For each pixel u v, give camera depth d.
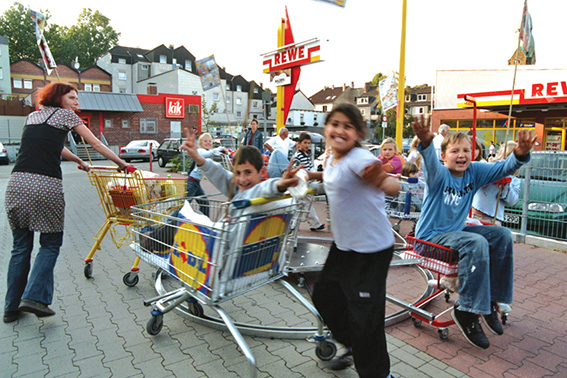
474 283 3.08
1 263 5.44
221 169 3.13
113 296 4.33
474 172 3.50
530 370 2.99
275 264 3.09
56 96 3.83
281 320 3.79
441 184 3.39
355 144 2.46
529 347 3.34
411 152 7.46
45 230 3.65
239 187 3.10
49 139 3.66
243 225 2.69
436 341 3.42
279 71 11.34
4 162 24.42
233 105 64.94
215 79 7.93
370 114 67.19
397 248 5.82
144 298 4.28
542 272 5.26
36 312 3.55
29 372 2.92
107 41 83.81
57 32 78.94
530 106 19.16
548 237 6.56
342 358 2.79
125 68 68.31
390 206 6.36
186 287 2.95
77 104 4.01
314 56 10.05
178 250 3.02
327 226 7.05
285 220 3.03
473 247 3.09
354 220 2.45
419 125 3.14
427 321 3.44
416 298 4.30
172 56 69.69
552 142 21.88
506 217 7.04
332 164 2.54
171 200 3.80
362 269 2.45
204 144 7.20
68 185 14.20
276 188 2.65
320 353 3.06
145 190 4.46
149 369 2.96
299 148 7.50
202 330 3.59
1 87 62.66
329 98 82.62
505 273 3.34
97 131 35.34
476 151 4.75
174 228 3.20
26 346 3.29
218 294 2.71
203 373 2.91
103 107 34.69
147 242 3.41
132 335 3.48
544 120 22.12
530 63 24.27
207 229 2.76
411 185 6.27
